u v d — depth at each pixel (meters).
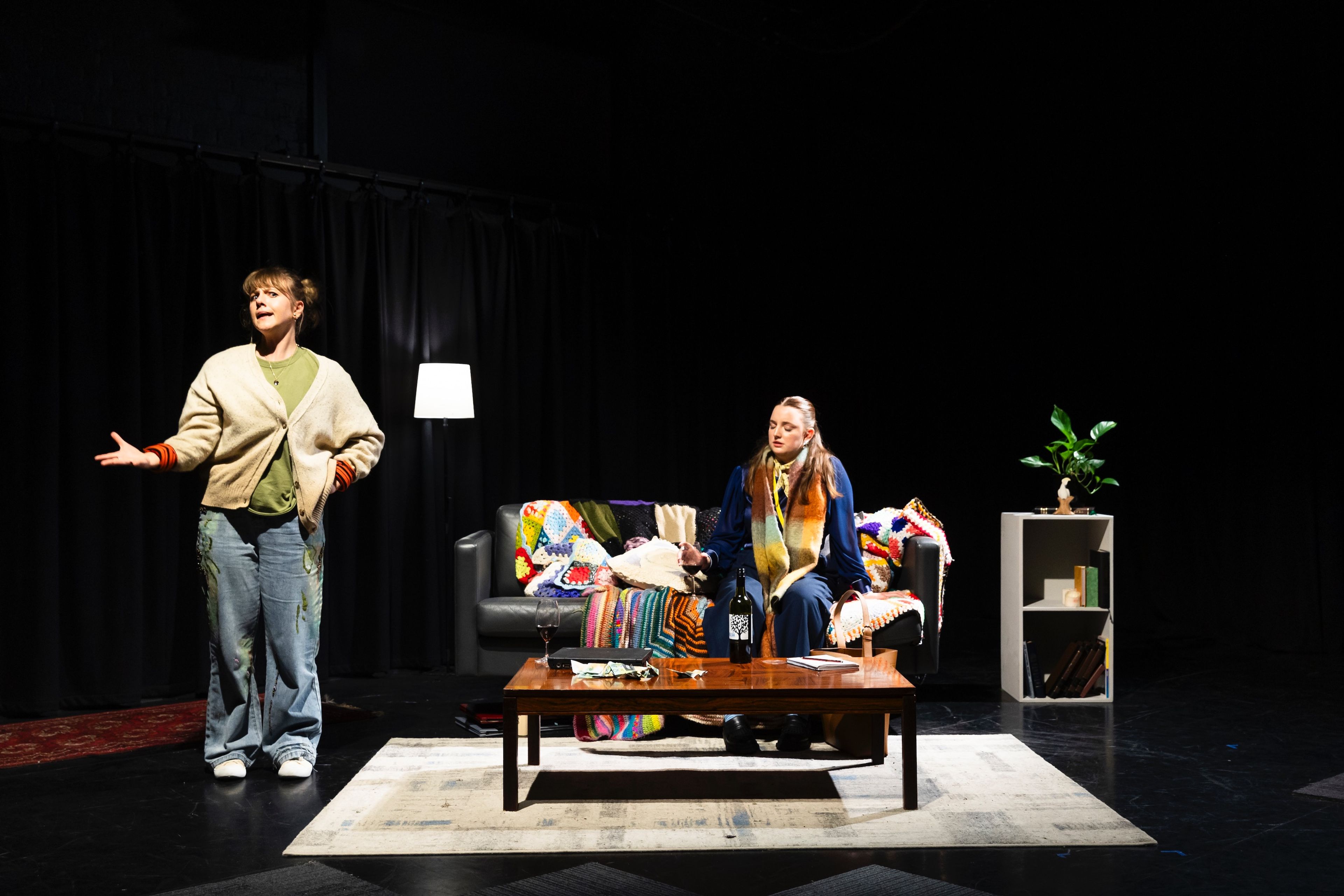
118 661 3.88
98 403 3.88
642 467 5.59
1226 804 2.64
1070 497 4.10
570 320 5.31
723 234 5.89
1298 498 5.04
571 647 3.71
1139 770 2.97
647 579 3.75
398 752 3.17
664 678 2.66
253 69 4.50
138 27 4.21
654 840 2.35
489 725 3.43
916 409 6.55
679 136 5.84
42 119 3.82
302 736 2.99
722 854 2.28
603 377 5.41
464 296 4.89
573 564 3.99
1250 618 5.26
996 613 6.34
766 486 3.45
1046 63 6.05
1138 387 5.80
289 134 4.59
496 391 4.98
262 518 2.92
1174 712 3.75
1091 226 5.99
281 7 4.59
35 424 3.74
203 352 4.14
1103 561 3.96
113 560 3.89
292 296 3.03
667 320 5.63
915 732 2.55
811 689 2.52
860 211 6.51
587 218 5.41
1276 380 5.14
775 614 3.29
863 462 6.37
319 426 3.00
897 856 2.26
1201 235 5.49
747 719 3.28
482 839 2.35
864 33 5.92
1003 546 4.17
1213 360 5.45
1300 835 2.40
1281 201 5.13
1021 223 6.32
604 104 5.60
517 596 4.02
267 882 2.11
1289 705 3.87
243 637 2.94
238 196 4.29
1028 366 6.28
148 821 2.52
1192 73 5.49
